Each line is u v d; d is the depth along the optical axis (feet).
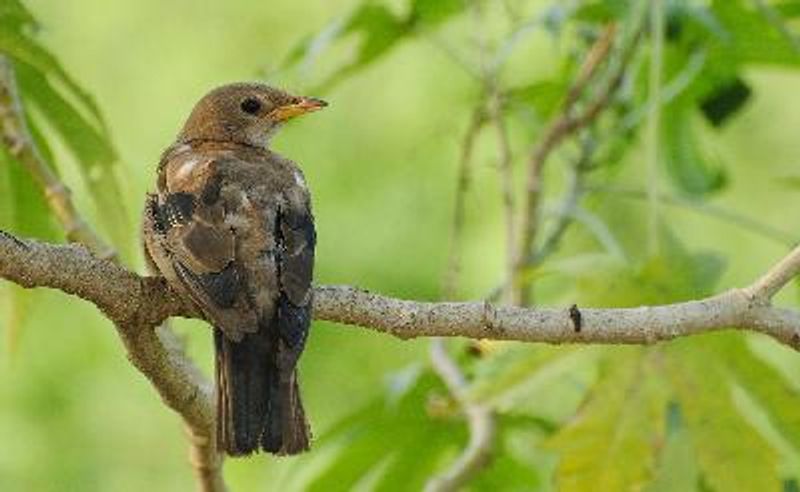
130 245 39.70
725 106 47.32
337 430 41.81
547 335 31.94
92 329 57.00
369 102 58.34
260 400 30.53
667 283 35.99
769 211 60.44
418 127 57.82
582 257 36.60
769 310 32.65
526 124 46.01
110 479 56.75
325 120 58.54
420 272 57.47
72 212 37.93
